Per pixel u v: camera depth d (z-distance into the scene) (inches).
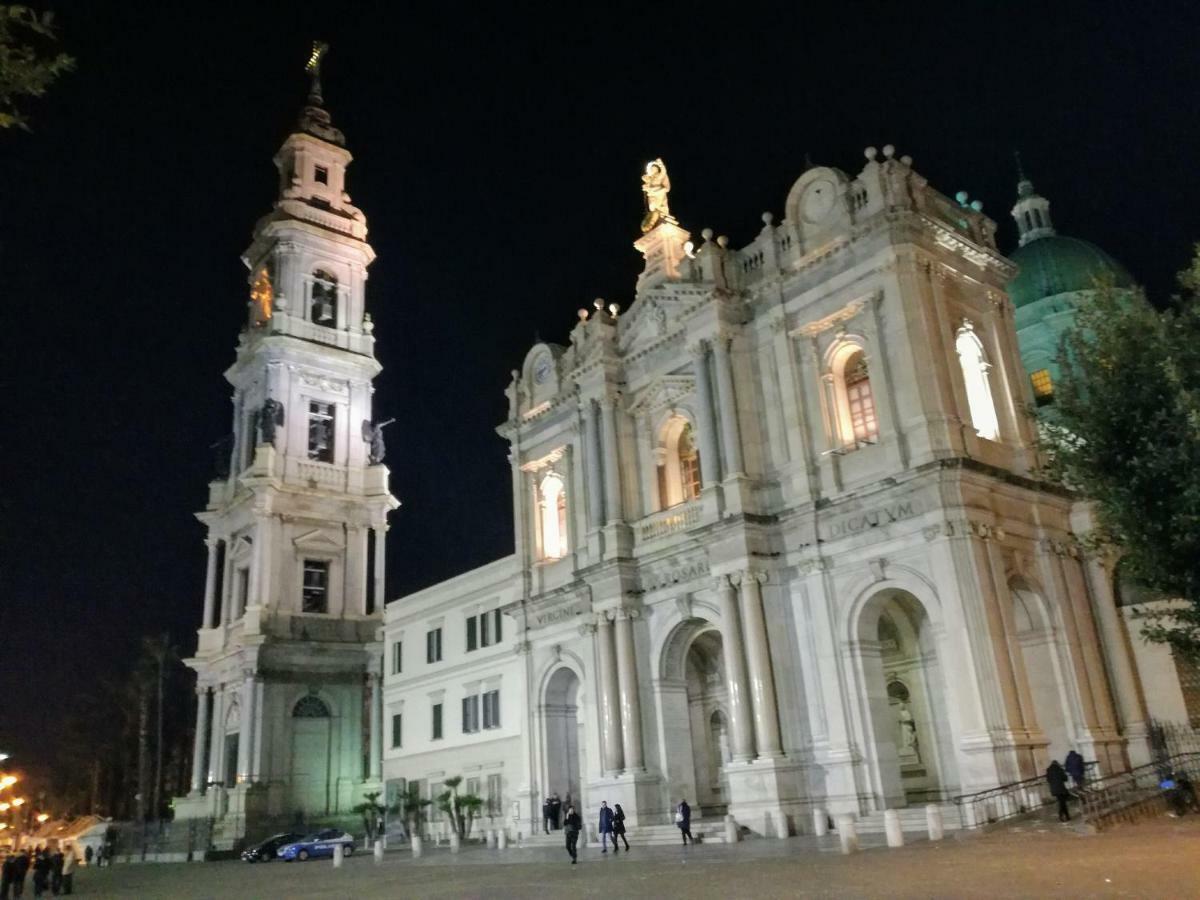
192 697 3887.8
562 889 884.0
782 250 1590.8
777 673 1397.6
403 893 992.2
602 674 1621.6
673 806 1528.1
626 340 1803.6
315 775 2694.4
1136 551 825.5
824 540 1403.8
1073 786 1179.9
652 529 1660.9
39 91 493.4
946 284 1462.8
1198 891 569.0
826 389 1473.9
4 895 1430.9
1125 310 908.6
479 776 2137.1
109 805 4015.8
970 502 1272.1
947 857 860.6
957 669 1211.9
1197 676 1425.9
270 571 2765.7
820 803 1338.6
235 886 1364.4
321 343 3021.7
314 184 3233.3
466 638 2260.1
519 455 1979.6
